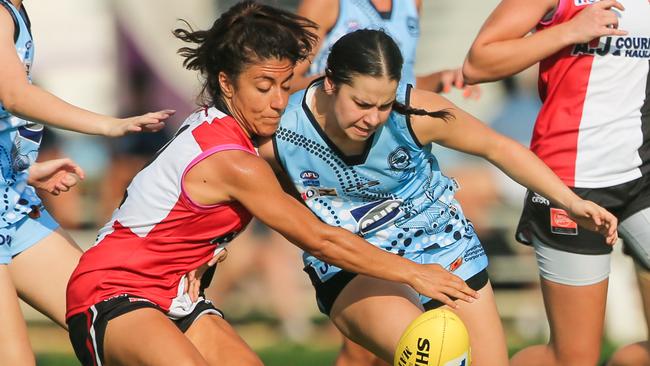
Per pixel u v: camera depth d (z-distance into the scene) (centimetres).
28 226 1838
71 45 3161
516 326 3086
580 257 1967
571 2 1912
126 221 1603
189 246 1606
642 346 2053
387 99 1577
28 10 3138
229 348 1623
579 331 1998
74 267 1847
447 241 1834
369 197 1764
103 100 3183
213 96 1606
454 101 3206
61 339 3027
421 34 3241
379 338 1708
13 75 1650
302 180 1731
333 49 1595
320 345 2958
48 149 3144
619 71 1923
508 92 3206
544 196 1753
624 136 1942
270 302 3078
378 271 1602
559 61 1948
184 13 3183
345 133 1627
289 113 1683
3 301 1741
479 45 1920
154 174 1586
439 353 1577
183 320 1647
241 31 1543
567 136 1962
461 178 3173
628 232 2000
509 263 3184
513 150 1734
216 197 1560
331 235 1575
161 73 3181
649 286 2012
